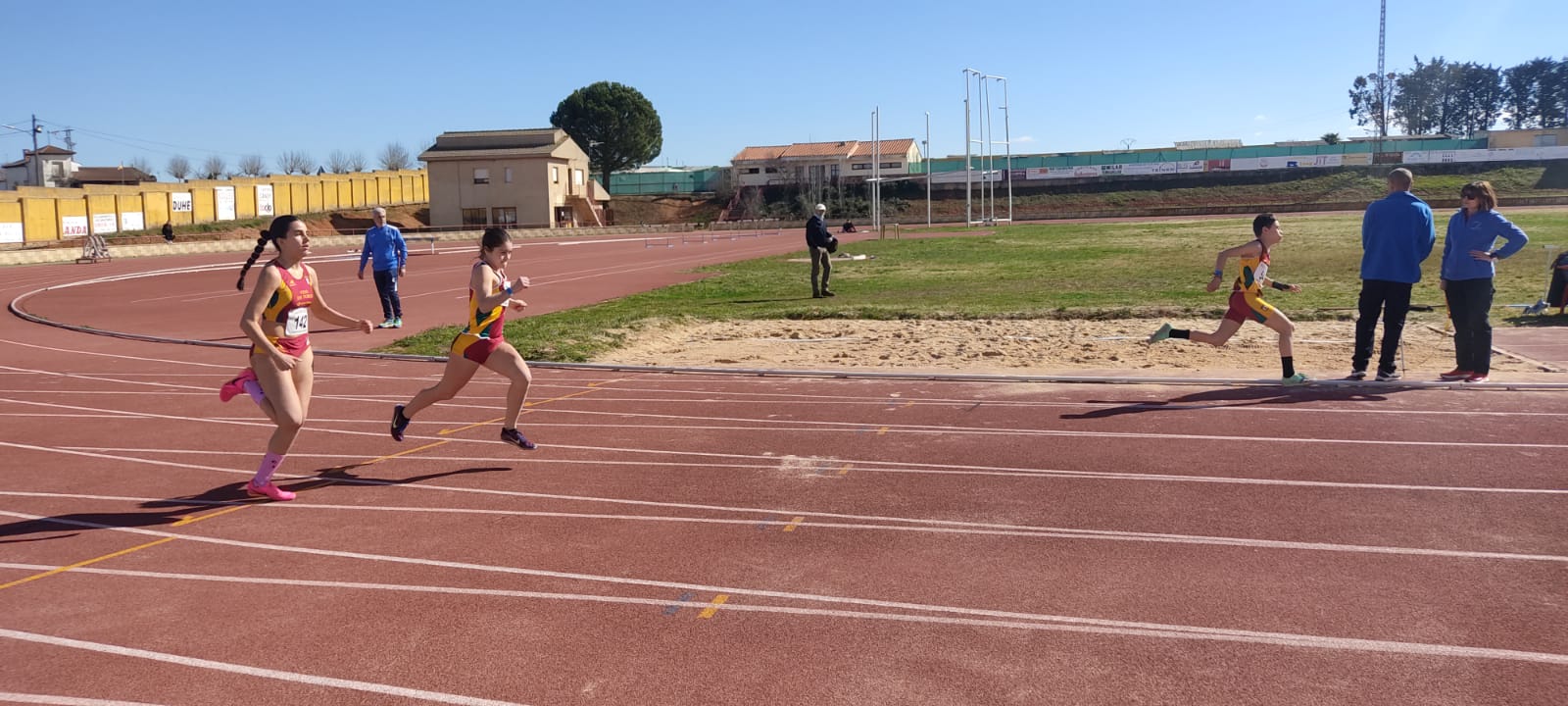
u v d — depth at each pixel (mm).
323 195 71562
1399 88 124438
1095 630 3959
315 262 35781
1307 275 20375
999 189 95688
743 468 6598
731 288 21516
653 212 98500
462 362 6887
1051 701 3402
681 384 9883
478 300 6676
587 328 13648
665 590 4492
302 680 3715
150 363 12195
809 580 4566
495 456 7102
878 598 4340
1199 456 6559
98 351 13352
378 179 77250
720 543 5105
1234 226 50125
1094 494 5797
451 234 58219
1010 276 23250
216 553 5137
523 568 4816
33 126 90875
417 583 4641
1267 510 5426
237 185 63688
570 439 7566
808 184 98812
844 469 6512
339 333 14766
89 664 3895
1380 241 8586
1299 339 11766
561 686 3613
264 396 6023
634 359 11875
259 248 6023
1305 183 88688
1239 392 8586
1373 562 4621
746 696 3502
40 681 3758
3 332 15922
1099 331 12945
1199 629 3949
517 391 6859
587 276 26625
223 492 6309
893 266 28219
